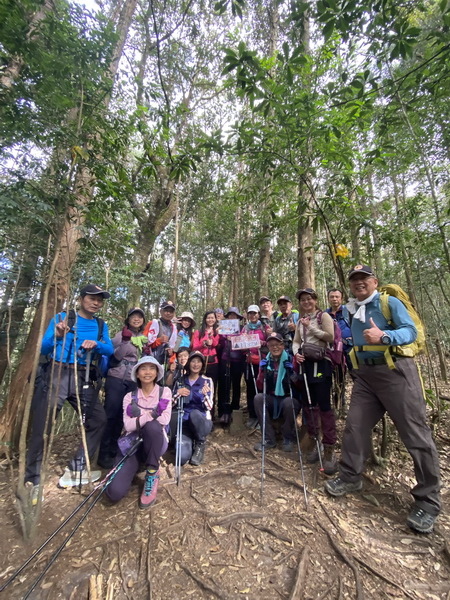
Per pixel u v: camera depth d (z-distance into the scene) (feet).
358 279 8.14
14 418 11.65
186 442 10.68
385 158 13.30
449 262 11.93
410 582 5.69
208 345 14.17
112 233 13.56
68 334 9.10
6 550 6.60
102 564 6.19
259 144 10.64
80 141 8.97
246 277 32.76
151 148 11.58
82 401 9.23
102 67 9.15
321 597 5.39
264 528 7.07
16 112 7.99
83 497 8.51
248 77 8.46
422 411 7.41
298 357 10.23
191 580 5.78
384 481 9.01
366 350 7.90
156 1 11.94
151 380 9.15
